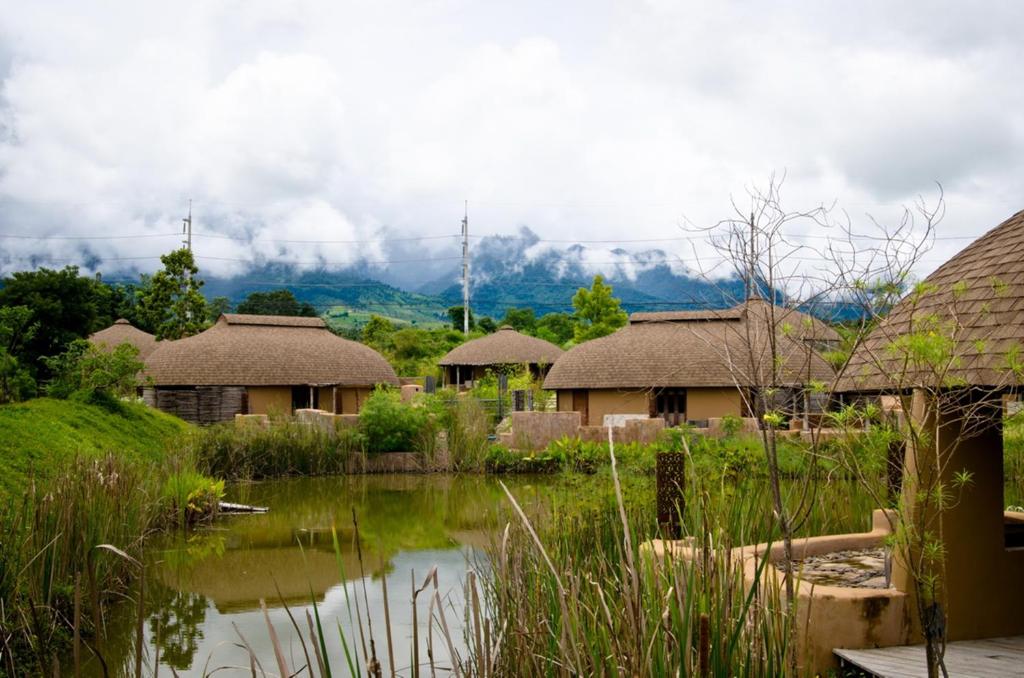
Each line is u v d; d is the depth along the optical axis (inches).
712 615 133.7
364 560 462.9
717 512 195.0
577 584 136.0
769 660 134.0
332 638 319.3
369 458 857.5
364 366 1238.3
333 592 396.2
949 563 237.3
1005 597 243.3
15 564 266.8
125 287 2052.2
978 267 245.0
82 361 724.0
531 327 2153.1
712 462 464.1
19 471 443.5
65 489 323.6
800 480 365.1
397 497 702.5
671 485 310.8
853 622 229.3
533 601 162.4
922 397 222.1
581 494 372.2
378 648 300.2
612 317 1752.0
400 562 456.4
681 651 121.6
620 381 1047.6
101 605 322.7
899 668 208.1
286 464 825.5
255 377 1152.2
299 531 553.6
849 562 304.7
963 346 220.7
